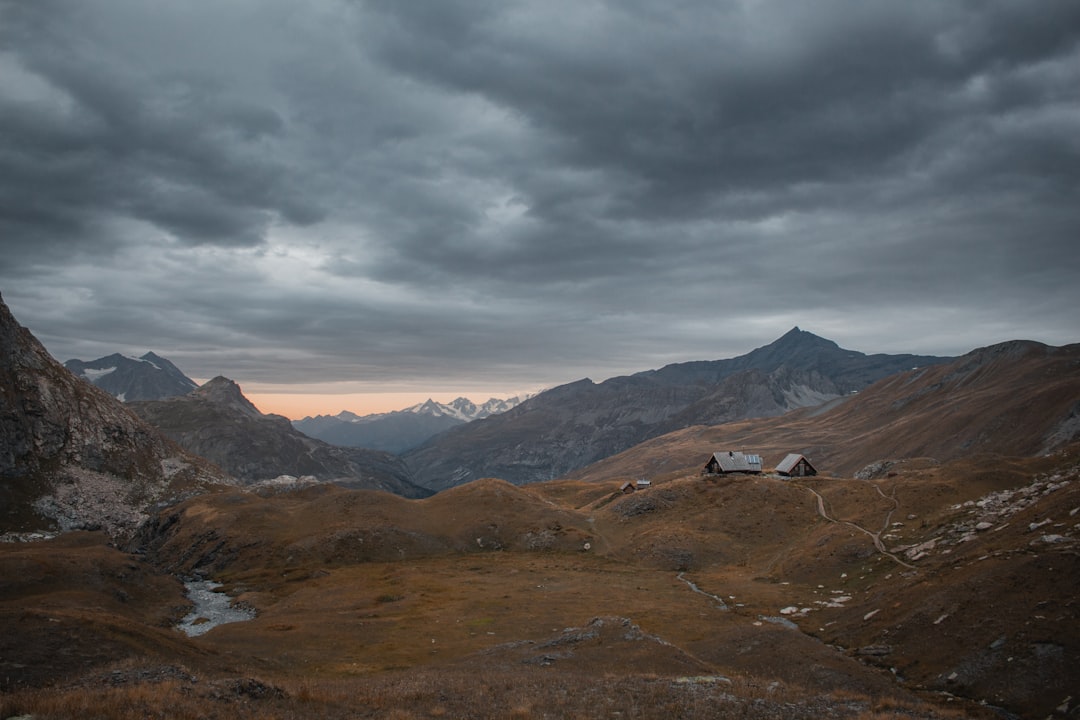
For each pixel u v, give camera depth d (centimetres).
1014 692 4406
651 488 16425
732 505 13912
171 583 11750
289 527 15662
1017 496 8375
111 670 3931
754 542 12262
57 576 9806
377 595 10038
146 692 3106
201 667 5409
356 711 3434
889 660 5441
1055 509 6675
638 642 5616
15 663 4619
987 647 4912
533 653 5653
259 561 13812
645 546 12769
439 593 10025
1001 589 5453
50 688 3450
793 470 16112
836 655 5641
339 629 7956
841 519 11550
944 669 4969
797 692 4100
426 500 17875
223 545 14962
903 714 3553
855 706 3744
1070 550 5434
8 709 2736
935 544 8156
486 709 3503
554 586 10388
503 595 9681
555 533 14462
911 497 10888
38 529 19100
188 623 9388
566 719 3322
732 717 3400
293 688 3788
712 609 8338
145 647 5522
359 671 5969
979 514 8469
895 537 9262
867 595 7306
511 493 17388
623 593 9650
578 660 5212
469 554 14062
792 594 8500
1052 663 4466
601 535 14412
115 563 11056
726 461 16988
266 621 8656
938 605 5775
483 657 5772
